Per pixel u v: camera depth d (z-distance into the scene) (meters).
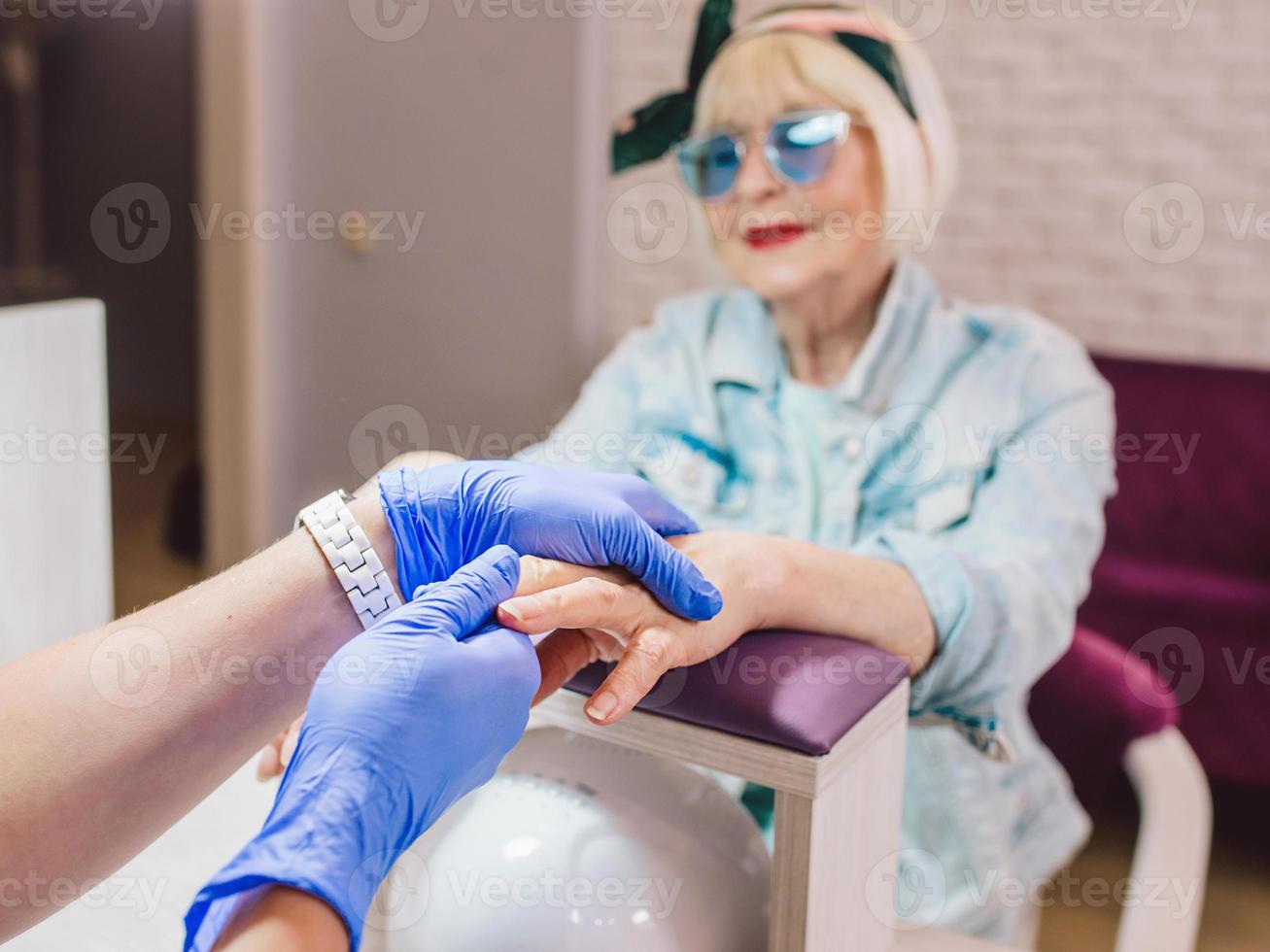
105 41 3.67
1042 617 1.25
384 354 2.45
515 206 2.31
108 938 0.66
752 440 1.55
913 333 1.51
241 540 2.56
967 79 2.09
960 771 1.28
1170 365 1.98
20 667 0.56
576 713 0.60
